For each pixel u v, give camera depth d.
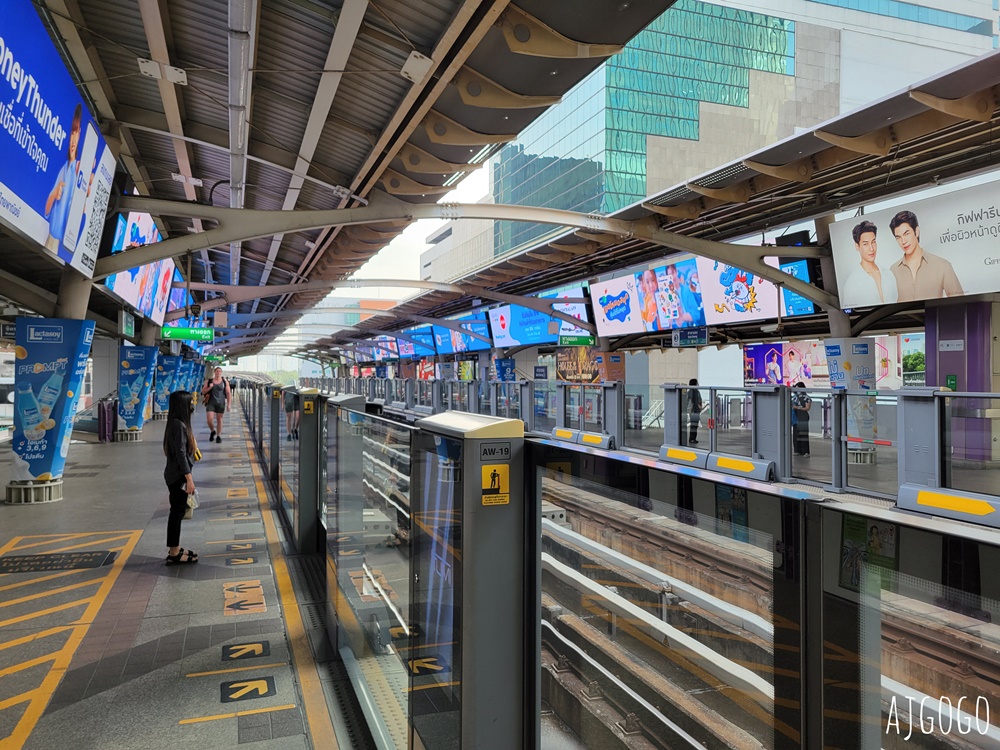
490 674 2.22
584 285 30.00
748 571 2.12
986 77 9.09
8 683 4.16
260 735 3.56
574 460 2.00
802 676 1.23
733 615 2.17
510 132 11.02
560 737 2.71
